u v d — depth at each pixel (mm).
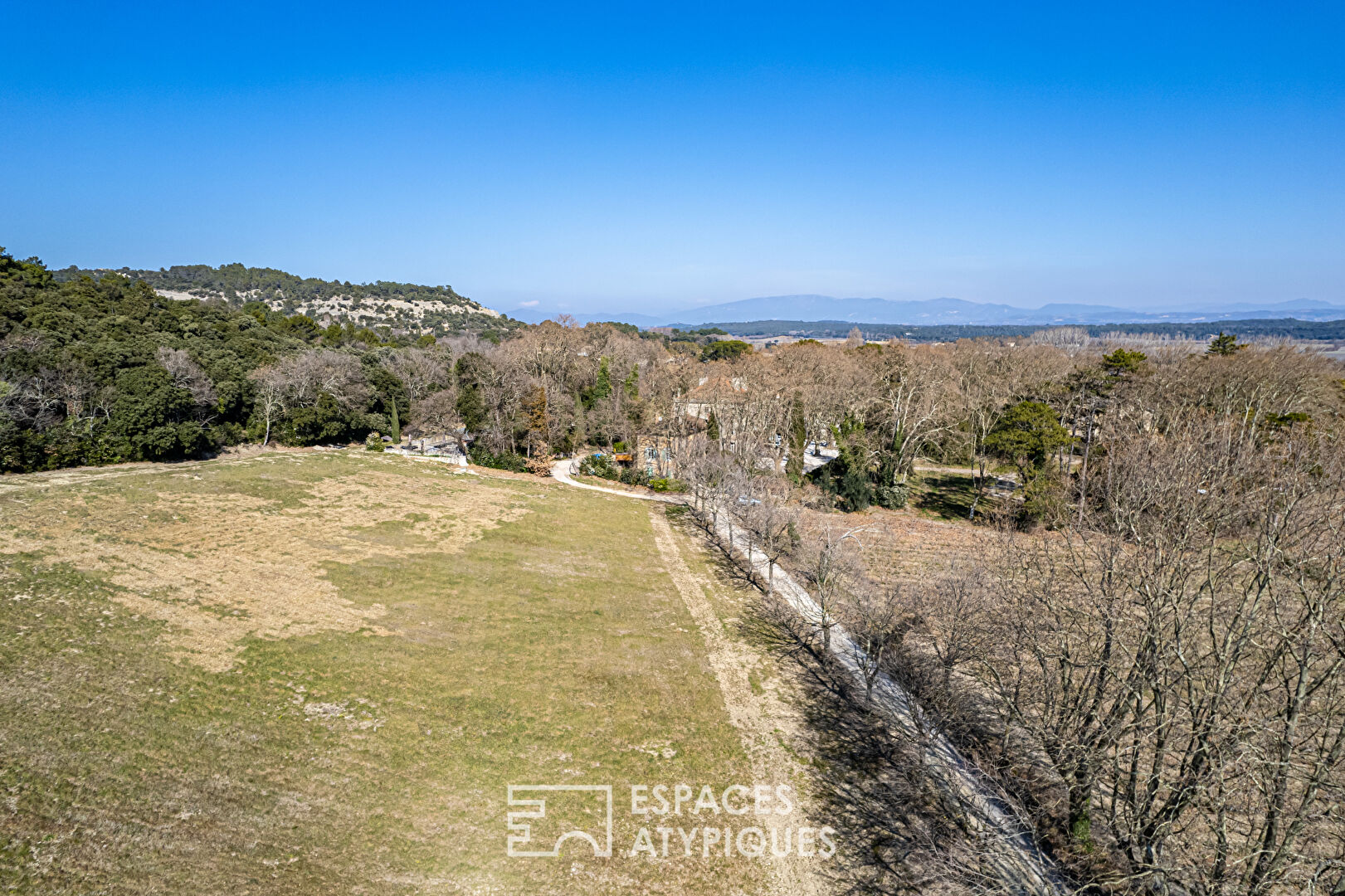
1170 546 21984
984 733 29000
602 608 40094
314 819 21859
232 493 49688
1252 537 24719
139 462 56562
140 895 17938
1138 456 31984
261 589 35875
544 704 29938
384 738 26219
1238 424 51562
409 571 41469
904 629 34469
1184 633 21375
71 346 57812
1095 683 23562
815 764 27781
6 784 20188
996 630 27625
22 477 46781
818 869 22656
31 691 24297
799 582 46062
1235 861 18547
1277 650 18906
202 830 20391
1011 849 22531
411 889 20172
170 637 29594
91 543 36844
